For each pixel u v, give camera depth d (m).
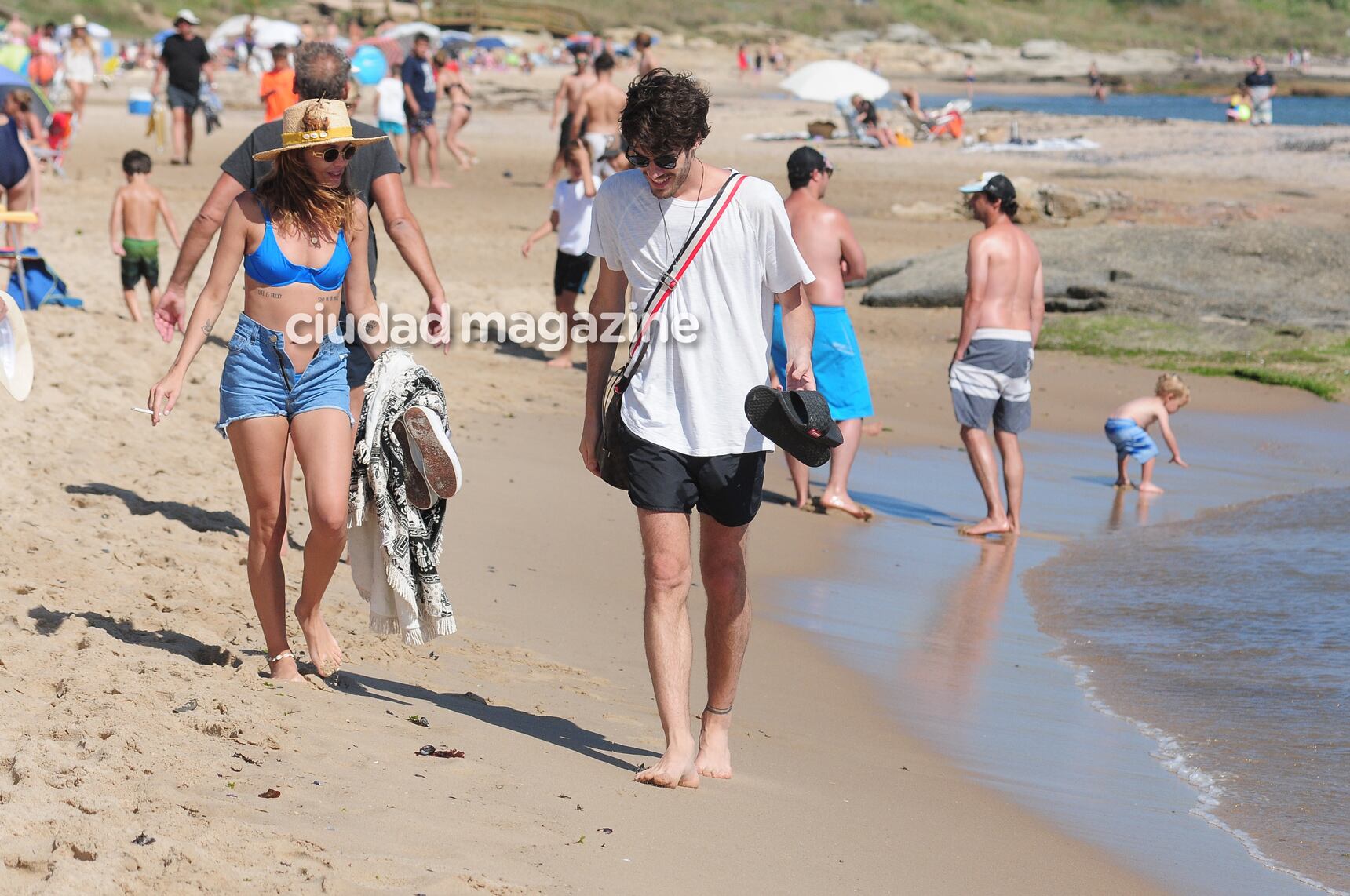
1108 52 199.50
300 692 9.78
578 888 7.04
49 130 46.00
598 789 8.76
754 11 188.25
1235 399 28.41
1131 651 13.73
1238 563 17.16
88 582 11.85
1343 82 152.50
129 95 85.81
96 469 15.62
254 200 9.85
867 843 8.56
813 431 9.00
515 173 54.75
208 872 6.45
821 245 18.67
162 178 46.62
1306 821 9.71
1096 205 49.31
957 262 38.41
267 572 10.11
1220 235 39.41
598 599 14.25
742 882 7.55
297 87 12.24
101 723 8.21
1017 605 15.48
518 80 116.31
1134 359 31.59
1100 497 21.16
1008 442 18.66
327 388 10.05
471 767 8.71
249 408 9.88
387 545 9.88
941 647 13.79
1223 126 82.88
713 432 9.16
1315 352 31.44
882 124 82.06
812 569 16.55
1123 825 9.54
